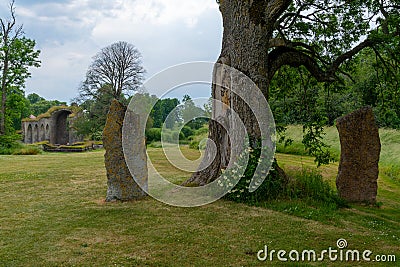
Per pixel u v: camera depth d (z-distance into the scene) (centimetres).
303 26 1214
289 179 804
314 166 1431
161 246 463
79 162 1609
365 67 1770
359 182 765
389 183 1152
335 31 1234
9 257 424
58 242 477
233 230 533
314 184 770
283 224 566
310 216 612
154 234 511
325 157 1002
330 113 2098
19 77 3089
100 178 1068
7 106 3111
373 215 657
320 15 1238
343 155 778
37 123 4359
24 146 2777
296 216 619
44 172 1207
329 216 619
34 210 652
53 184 952
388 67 1229
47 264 404
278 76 1408
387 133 1867
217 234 513
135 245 466
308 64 1038
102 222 572
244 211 648
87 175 1133
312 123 1136
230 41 847
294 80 1421
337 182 782
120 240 486
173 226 551
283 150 1969
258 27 822
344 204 720
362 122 765
